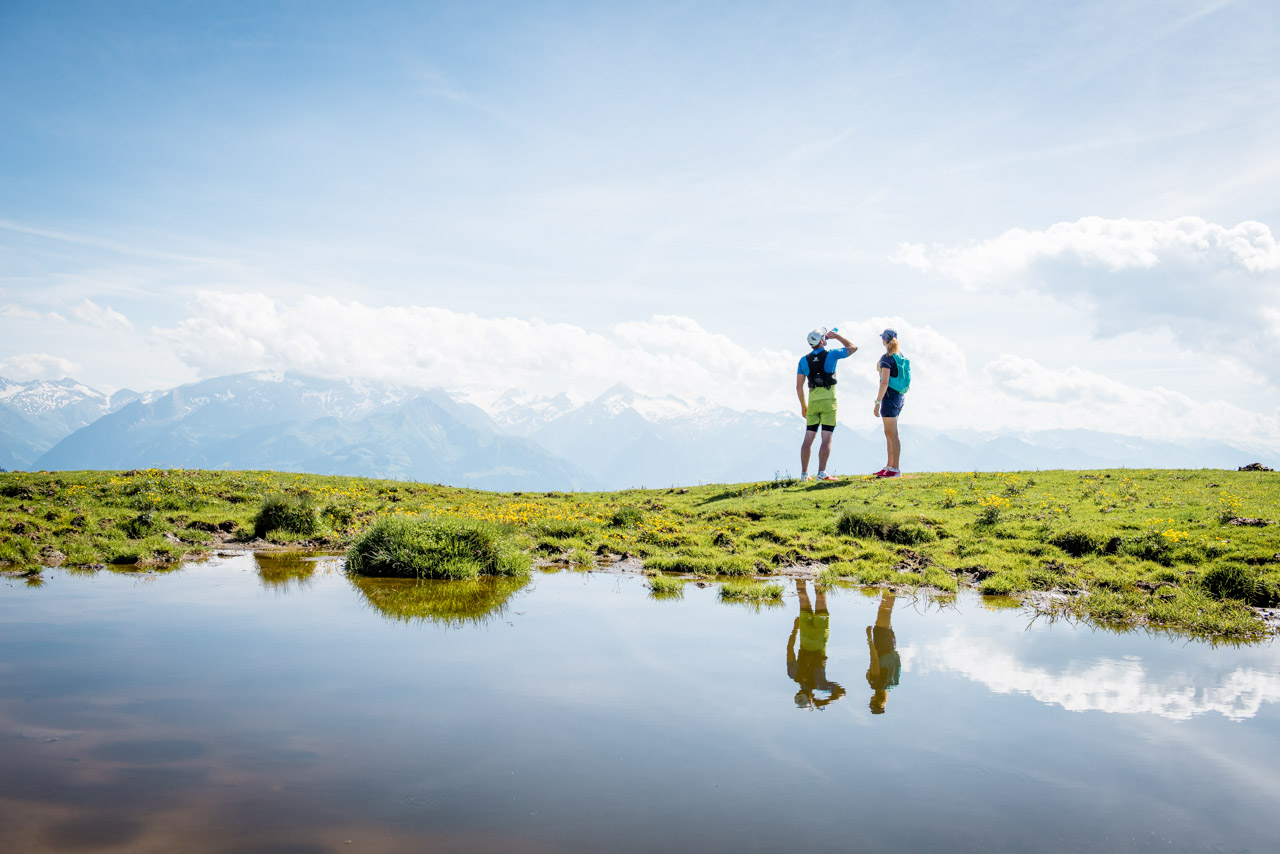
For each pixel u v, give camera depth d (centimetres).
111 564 1472
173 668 710
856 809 439
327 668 722
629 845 383
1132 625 1070
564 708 616
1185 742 571
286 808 418
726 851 376
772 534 1945
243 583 1259
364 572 1406
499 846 379
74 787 439
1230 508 1842
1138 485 2380
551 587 1304
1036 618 1105
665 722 588
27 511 1920
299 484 2752
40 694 620
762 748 536
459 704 620
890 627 1004
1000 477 2681
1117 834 416
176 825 393
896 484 2619
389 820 407
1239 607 1173
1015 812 441
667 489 3228
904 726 593
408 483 3241
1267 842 409
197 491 2394
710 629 957
